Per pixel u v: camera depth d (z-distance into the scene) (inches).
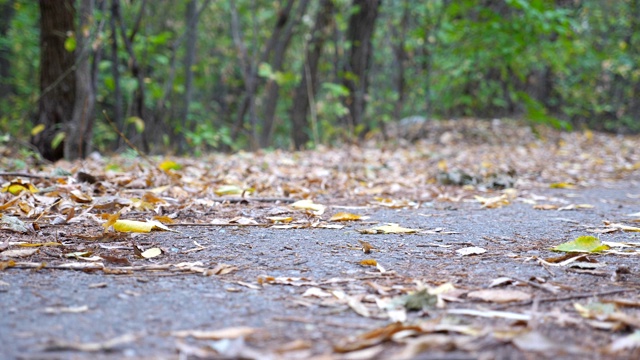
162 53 542.9
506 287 93.6
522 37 416.2
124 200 162.6
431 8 493.4
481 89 545.3
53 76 289.1
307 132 481.1
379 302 83.0
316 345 67.7
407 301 82.6
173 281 95.2
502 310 82.0
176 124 445.4
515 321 74.8
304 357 63.4
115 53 358.0
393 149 394.3
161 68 532.7
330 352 65.0
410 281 97.0
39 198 160.9
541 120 463.5
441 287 89.8
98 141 446.3
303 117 474.3
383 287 91.4
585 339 70.7
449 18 458.3
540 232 145.6
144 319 76.6
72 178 186.7
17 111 436.5
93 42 288.2
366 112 534.3
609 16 693.9
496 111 619.5
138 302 83.7
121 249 117.6
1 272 97.8
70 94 292.2
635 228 147.9
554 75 658.2
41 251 112.7
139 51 433.7
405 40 526.0
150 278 96.7
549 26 393.4
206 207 170.9
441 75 488.7
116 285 92.1
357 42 469.7
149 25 526.6
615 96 743.7
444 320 75.4
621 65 671.1
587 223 160.6
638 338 67.9
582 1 626.5
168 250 117.5
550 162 346.9
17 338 69.2
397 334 68.9
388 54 684.7
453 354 64.1
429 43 499.2
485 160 340.8
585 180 279.3
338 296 87.1
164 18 541.0
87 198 162.1
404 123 521.7
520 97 506.3
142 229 131.3
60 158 288.5
